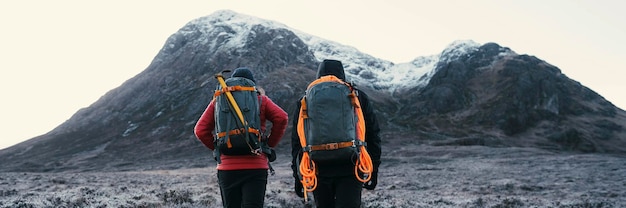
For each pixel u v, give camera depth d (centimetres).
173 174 3581
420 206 1266
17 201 1112
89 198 1195
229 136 487
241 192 510
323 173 468
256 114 499
